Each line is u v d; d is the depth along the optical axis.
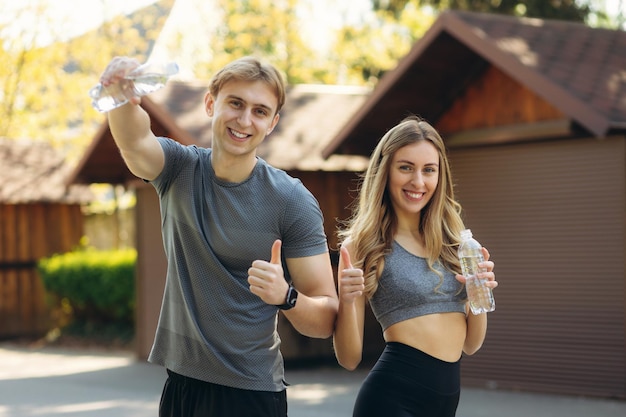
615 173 9.81
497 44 9.98
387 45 26.53
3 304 18.89
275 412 3.88
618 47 11.09
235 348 3.77
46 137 25.06
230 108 3.68
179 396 3.88
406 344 4.00
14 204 19.20
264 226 3.77
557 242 10.27
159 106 12.72
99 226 21.62
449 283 4.08
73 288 17.73
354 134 11.40
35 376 13.07
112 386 11.77
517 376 10.52
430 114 11.47
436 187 4.16
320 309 3.79
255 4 27.69
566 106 9.41
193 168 3.79
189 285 3.81
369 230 4.12
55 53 23.75
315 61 28.34
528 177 10.53
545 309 10.34
